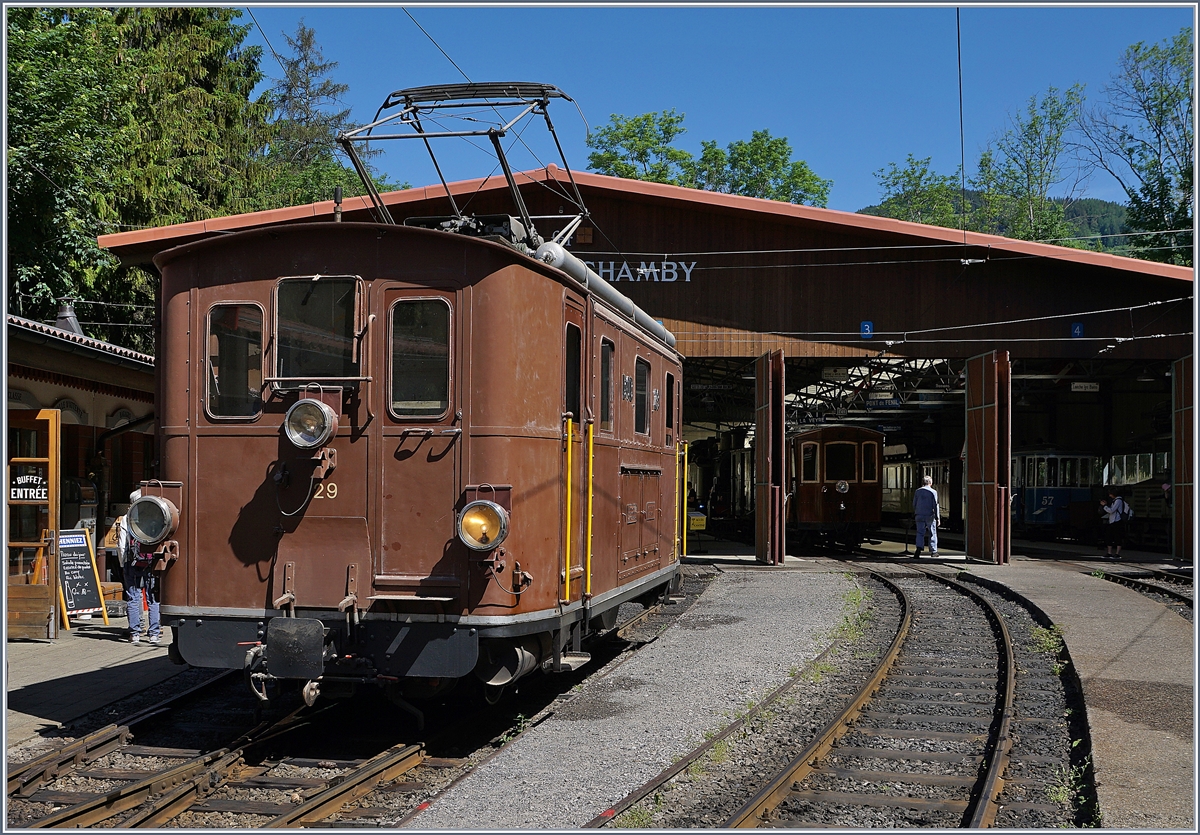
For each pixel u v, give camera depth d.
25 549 11.73
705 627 11.94
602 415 8.39
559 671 7.25
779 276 20.47
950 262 20.61
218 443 6.89
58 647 10.87
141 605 11.12
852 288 20.52
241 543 6.80
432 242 6.76
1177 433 21.91
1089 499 29.70
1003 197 47.09
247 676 6.50
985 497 21.41
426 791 5.95
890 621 12.93
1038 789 6.05
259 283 6.95
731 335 20.41
